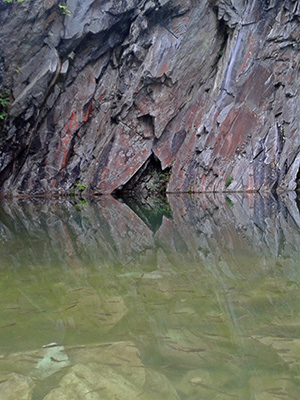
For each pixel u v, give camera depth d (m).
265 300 1.80
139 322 1.54
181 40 12.49
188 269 2.53
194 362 1.20
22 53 10.63
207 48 13.21
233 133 14.37
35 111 11.26
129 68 12.53
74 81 12.12
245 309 1.68
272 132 14.87
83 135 12.93
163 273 2.41
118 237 4.16
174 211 7.54
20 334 1.44
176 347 1.30
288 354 1.24
